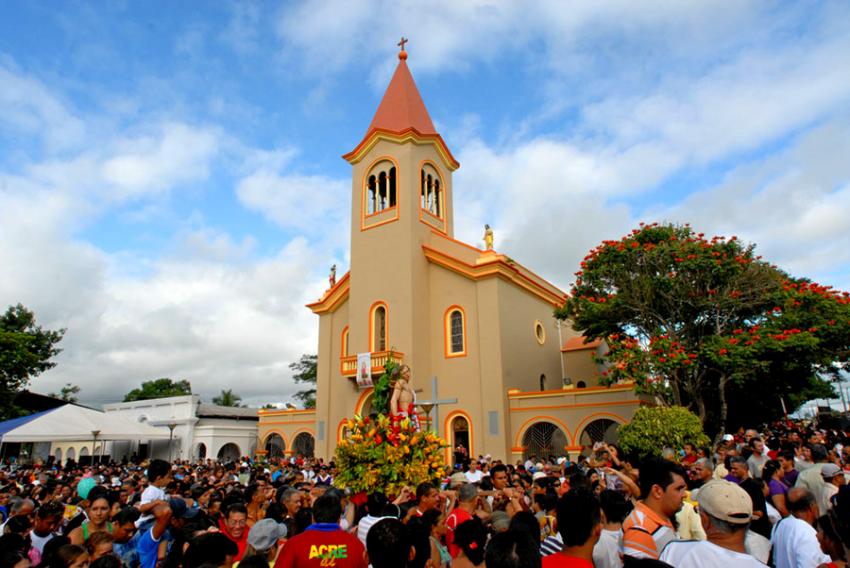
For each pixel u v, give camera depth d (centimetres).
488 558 357
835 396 3575
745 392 2394
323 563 493
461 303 2702
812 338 1822
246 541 652
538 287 3027
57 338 4078
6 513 953
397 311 2686
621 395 2267
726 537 386
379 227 2875
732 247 2047
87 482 941
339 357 3002
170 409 3856
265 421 3281
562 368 3256
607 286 2236
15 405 3578
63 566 485
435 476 1008
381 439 1022
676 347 1962
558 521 413
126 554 669
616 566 502
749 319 2106
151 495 888
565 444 2484
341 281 3064
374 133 2981
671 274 2053
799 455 1105
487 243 2702
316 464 2267
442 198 3091
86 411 2241
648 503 477
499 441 2414
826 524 450
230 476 1634
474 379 2567
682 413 1711
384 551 420
